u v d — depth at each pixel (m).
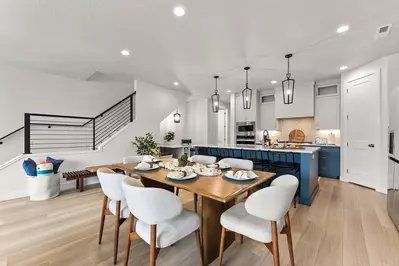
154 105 5.33
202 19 2.29
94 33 2.62
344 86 4.30
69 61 3.68
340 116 4.79
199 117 7.33
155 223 1.29
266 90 6.13
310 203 2.95
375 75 3.59
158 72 4.30
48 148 4.51
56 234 2.12
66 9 2.11
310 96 5.17
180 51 3.19
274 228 1.33
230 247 1.92
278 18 2.27
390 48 3.09
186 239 2.06
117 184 1.64
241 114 6.36
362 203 3.02
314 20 2.30
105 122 5.38
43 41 2.86
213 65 3.83
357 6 2.04
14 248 1.86
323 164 4.77
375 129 3.63
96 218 2.52
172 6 2.06
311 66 3.91
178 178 1.66
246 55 3.35
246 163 2.32
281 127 6.07
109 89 5.48
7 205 2.94
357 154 4.02
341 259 1.70
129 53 3.28
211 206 1.72
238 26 2.44
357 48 3.08
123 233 2.16
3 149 3.97
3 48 3.10
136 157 2.94
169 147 5.75
